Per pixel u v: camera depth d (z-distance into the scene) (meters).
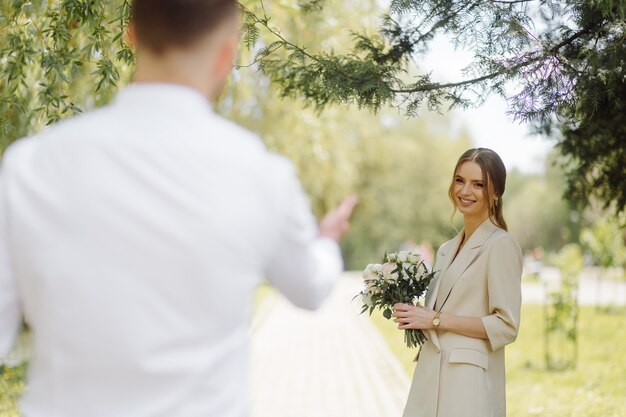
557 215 47.62
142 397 1.25
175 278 1.26
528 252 50.22
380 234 35.78
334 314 17.89
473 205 3.59
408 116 4.16
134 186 1.28
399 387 8.68
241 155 1.33
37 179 1.29
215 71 1.42
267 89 11.45
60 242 1.26
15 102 4.75
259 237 1.32
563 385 8.64
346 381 9.03
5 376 6.49
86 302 1.25
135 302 1.25
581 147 5.28
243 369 1.34
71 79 4.47
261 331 14.24
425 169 36.09
